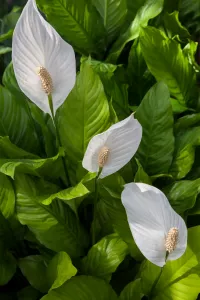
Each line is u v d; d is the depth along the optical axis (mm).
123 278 1120
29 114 1188
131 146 953
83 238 1110
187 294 1018
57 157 1048
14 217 1077
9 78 1197
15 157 1095
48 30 915
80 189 993
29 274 1066
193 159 1145
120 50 1299
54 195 1014
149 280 1047
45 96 954
